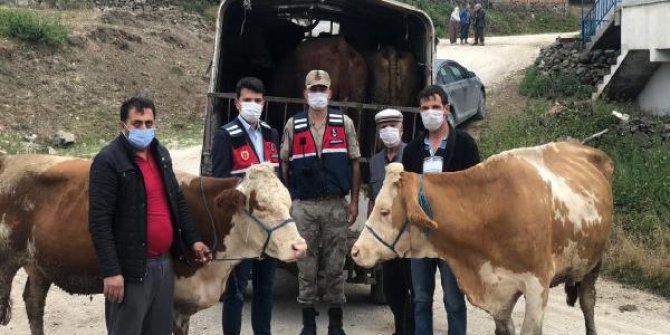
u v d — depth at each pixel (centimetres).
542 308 467
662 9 1265
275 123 805
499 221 467
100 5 2691
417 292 533
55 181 506
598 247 536
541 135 1288
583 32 1712
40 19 2144
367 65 784
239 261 486
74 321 670
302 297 568
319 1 787
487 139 1320
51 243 497
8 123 1712
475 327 666
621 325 676
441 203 473
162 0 2839
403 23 814
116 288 405
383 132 568
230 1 745
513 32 3597
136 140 413
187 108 2105
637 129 1249
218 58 745
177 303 492
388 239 478
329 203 565
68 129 1772
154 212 429
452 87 1373
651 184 976
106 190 405
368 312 702
